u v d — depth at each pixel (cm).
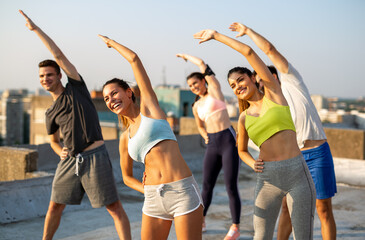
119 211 354
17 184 506
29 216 492
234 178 421
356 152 1020
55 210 362
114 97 255
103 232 438
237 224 419
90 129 345
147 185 255
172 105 4150
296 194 272
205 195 446
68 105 345
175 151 250
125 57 258
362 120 2122
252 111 292
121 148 277
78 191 354
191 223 242
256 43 291
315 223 466
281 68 330
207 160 444
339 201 577
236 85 287
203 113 449
